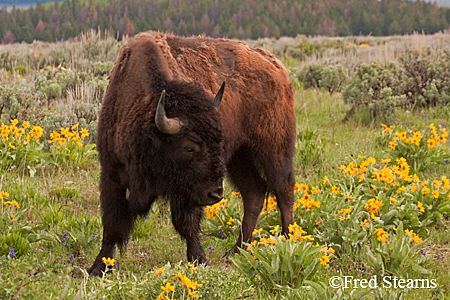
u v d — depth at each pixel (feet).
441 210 43.45
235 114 40.42
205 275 28.19
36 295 25.86
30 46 159.53
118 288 27.71
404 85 86.33
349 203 41.73
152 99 33.17
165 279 26.96
